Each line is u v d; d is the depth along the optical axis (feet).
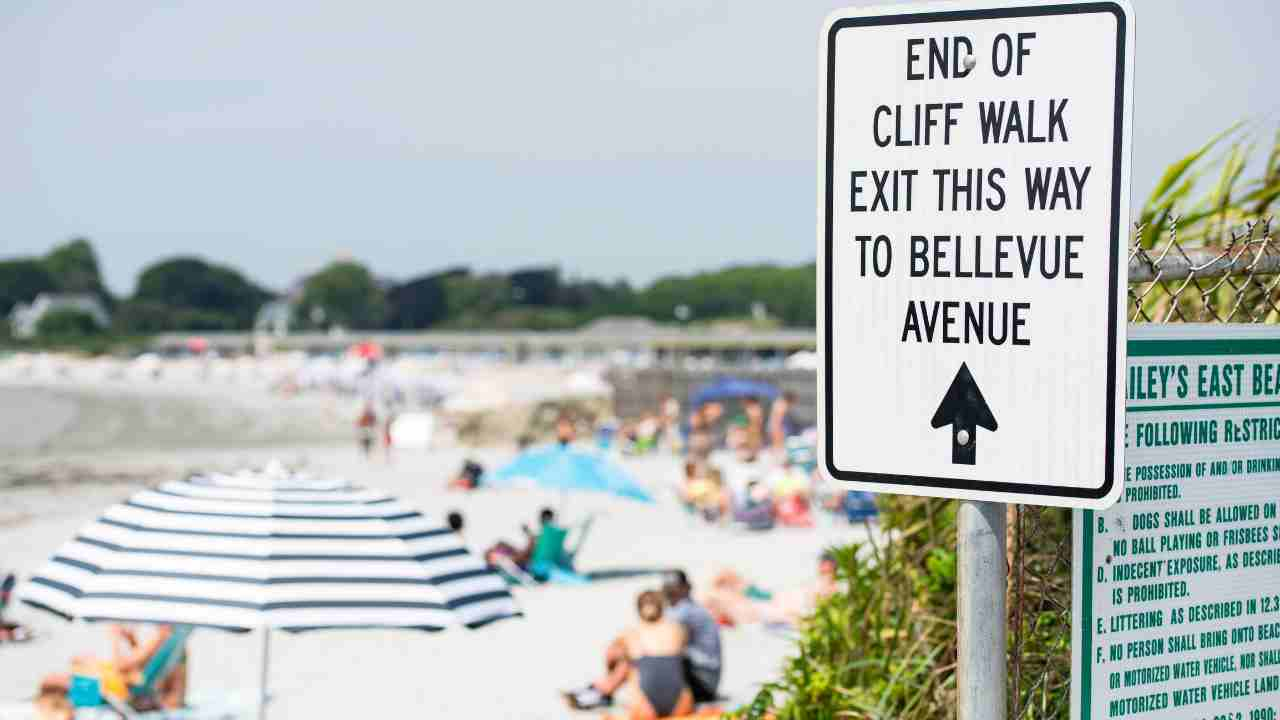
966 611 7.23
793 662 17.35
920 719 14.33
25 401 343.46
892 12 7.25
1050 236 6.99
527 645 49.24
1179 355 8.17
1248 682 8.36
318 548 23.11
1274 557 8.48
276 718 38.86
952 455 7.23
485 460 141.18
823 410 7.50
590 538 77.20
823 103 7.42
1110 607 7.97
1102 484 6.93
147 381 504.43
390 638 50.34
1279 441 8.48
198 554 22.79
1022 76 7.00
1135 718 8.09
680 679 34.94
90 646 47.80
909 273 7.29
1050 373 7.02
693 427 121.70
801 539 75.00
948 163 7.18
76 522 91.15
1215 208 12.26
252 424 233.35
